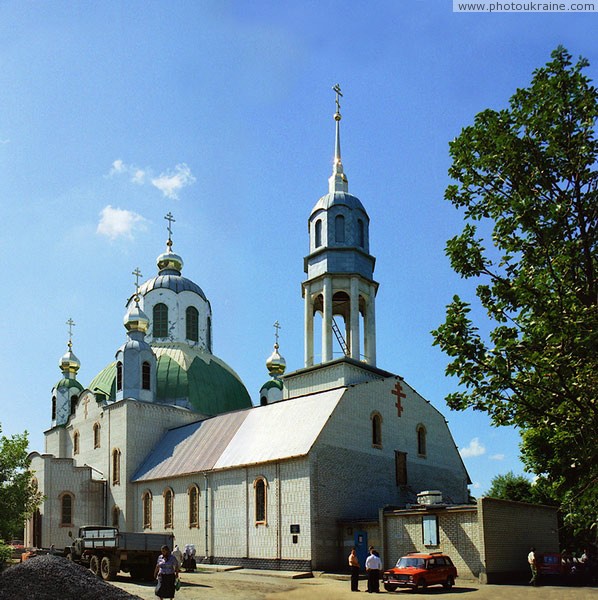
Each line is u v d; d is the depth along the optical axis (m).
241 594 30.52
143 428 58.19
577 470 19.64
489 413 19.19
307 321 52.19
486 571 35.25
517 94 19.70
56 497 56.66
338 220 52.72
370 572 31.64
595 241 18.77
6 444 42.53
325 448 43.00
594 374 17.66
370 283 52.75
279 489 43.31
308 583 35.56
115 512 56.59
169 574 22.98
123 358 60.25
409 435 50.16
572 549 46.06
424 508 38.75
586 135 18.73
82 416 64.06
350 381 48.69
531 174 19.42
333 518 42.19
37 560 25.00
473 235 20.11
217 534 46.81
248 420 51.28
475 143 19.97
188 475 50.09
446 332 18.80
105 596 23.94
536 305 18.17
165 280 71.25
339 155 56.41
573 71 19.16
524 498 54.81
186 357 65.75
